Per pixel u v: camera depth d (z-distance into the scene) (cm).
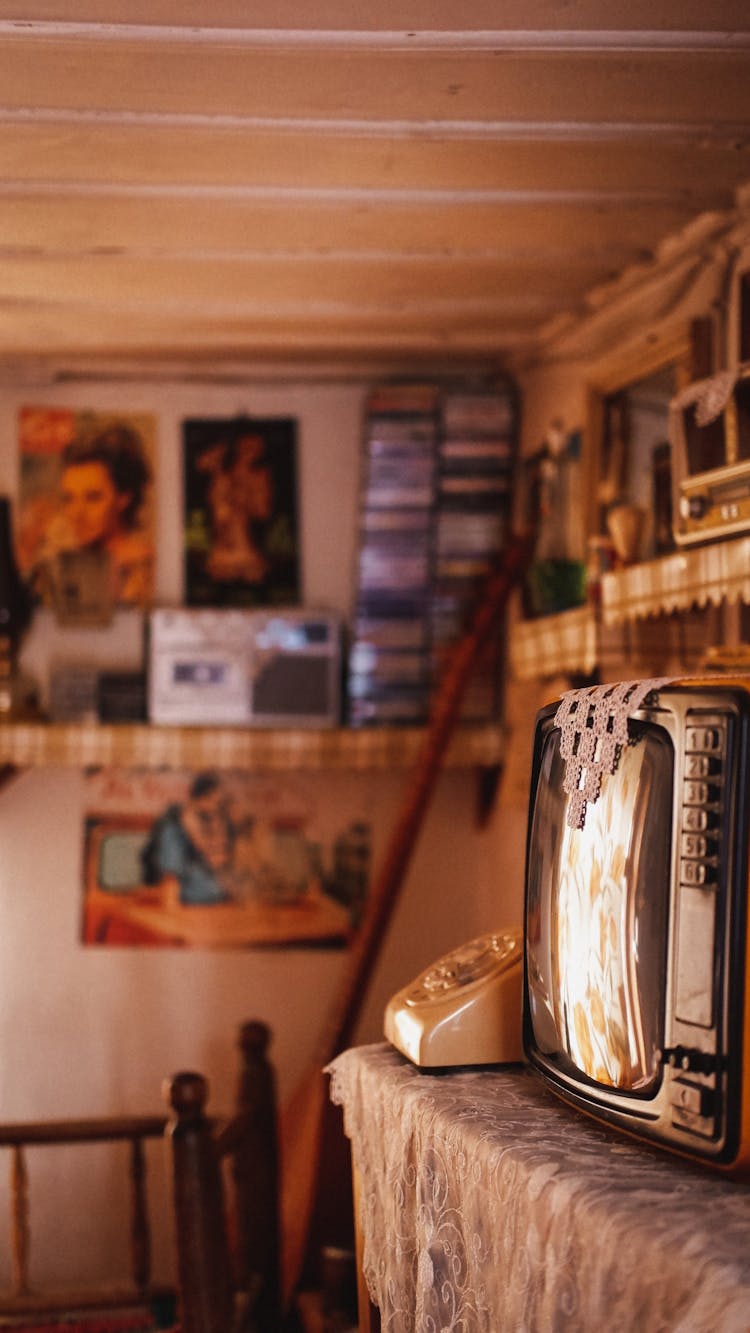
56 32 211
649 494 309
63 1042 442
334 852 454
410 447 438
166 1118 338
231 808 453
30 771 451
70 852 449
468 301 370
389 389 437
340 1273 285
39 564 447
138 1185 339
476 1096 168
